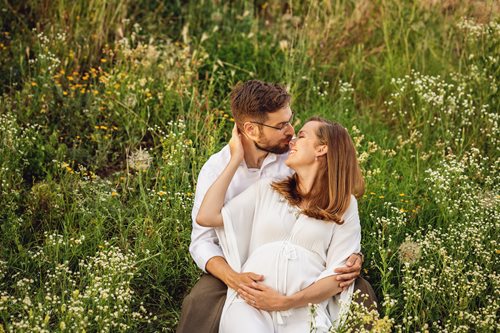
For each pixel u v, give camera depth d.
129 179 4.41
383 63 5.68
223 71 5.39
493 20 5.32
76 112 4.76
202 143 4.64
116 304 3.53
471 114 4.94
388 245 3.88
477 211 4.12
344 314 3.23
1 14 5.52
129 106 4.79
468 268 3.95
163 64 5.20
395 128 5.20
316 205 3.44
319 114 5.09
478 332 3.50
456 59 5.53
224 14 5.92
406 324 3.41
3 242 3.90
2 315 3.24
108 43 5.49
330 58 5.64
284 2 6.17
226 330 3.27
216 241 3.61
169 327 3.67
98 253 3.70
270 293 3.23
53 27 5.41
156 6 5.98
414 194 4.41
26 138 4.42
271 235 3.42
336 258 3.41
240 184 3.66
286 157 3.70
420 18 5.58
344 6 5.91
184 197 4.27
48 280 3.77
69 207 4.22
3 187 4.16
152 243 3.95
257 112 3.47
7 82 5.12
